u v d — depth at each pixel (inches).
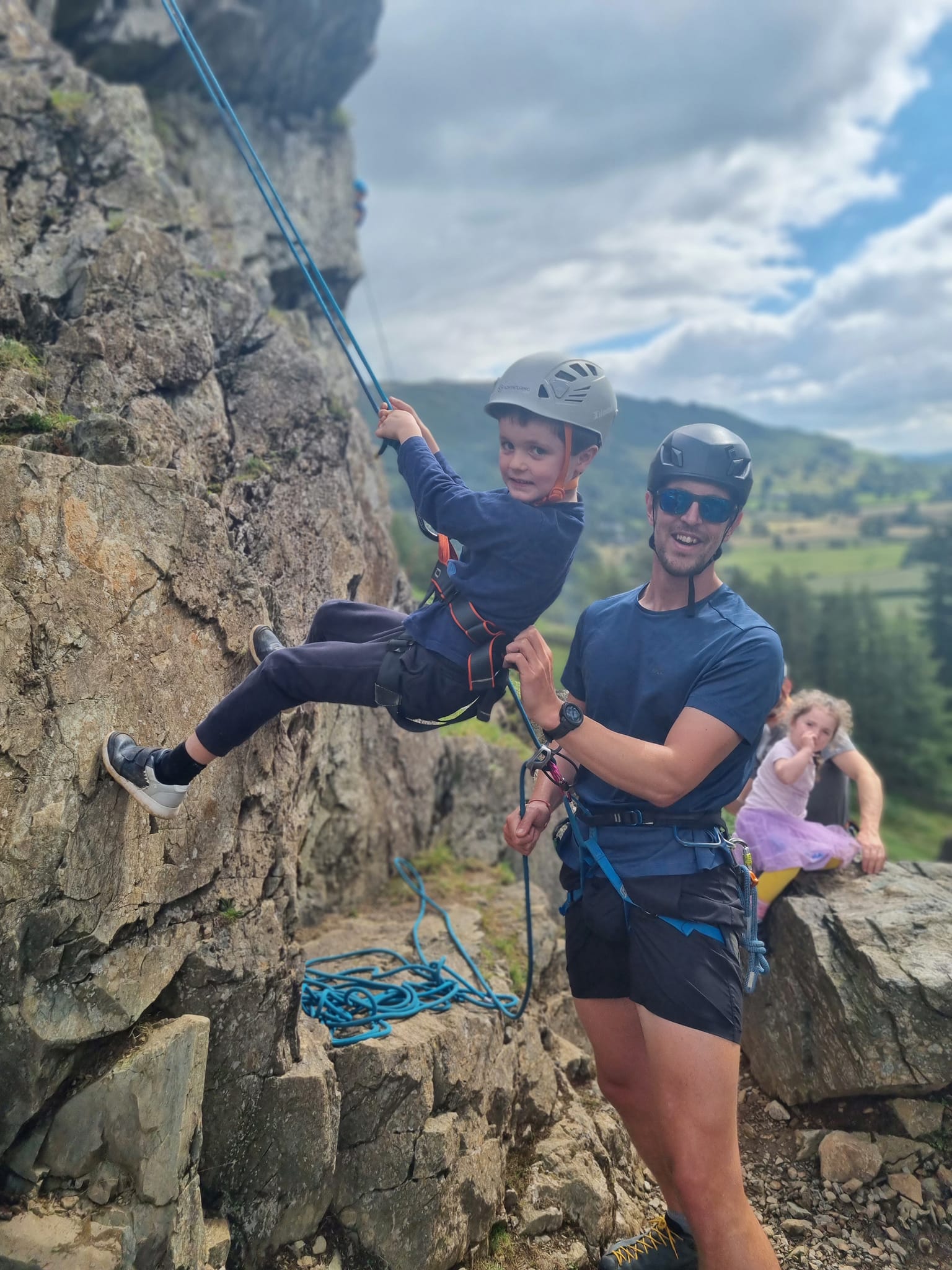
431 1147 122.2
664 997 103.3
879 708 2288.4
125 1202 95.1
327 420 185.3
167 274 173.3
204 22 379.2
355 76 462.6
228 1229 110.2
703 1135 100.3
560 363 100.3
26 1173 95.3
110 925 101.4
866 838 175.0
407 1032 131.0
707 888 106.4
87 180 206.5
